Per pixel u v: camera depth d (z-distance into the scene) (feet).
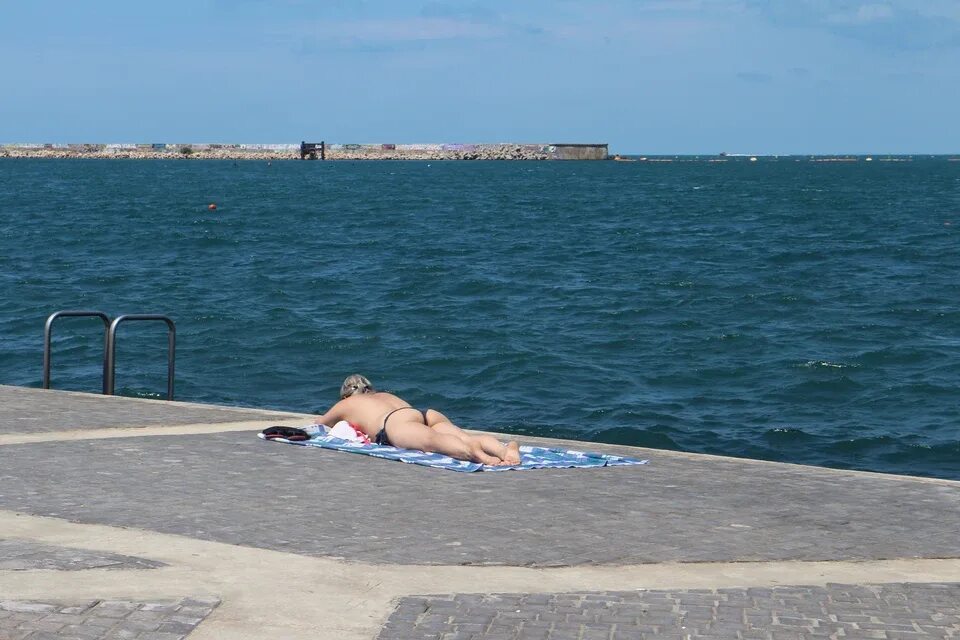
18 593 22.12
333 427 39.45
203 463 34.24
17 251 153.79
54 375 74.13
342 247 168.25
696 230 210.18
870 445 59.93
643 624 21.49
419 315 102.27
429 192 366.63
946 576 24.95
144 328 92.07
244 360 80.38
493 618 21.70
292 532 27.04
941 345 87.92
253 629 20.97
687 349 86.43
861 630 21.35
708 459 37.22
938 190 409.49
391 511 29.22
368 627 21.21
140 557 24.72
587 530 27.91
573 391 72.23
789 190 409.90
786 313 104.99
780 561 25.77
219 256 152.25
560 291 119.44
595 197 343.46
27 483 31.04
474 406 68.08
